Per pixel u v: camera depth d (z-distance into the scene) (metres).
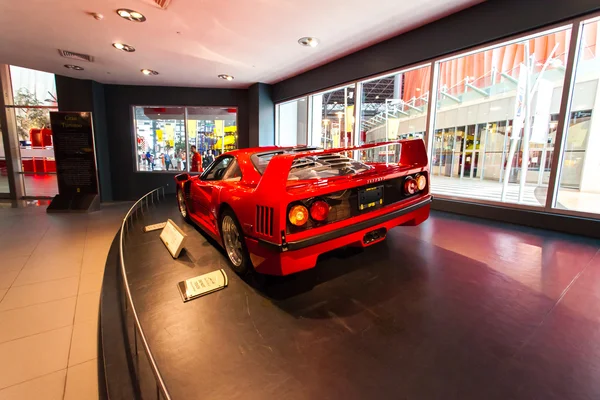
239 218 1.77
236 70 5.36
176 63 4.90
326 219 1.64
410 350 1.24
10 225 4.37
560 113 2.85
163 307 1.66
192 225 3.41
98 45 4.07
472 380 1.07
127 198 6.88
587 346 1.24
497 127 6.58
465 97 7.02
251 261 1.78
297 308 1.60
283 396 1.03
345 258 2.26
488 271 2.00
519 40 3.04
